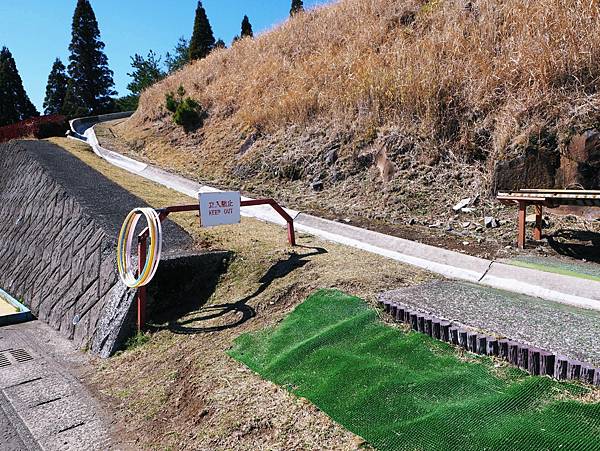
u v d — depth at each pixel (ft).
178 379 12.91
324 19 47.14
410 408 9.07
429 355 10.91
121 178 35.40
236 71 51.60
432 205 23.34
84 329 18.38
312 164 31.12
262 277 17.58
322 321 13.35
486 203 21.95
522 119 21.99
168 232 22.75
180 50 114.93
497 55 26.53
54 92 138.72
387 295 13.92
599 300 13.00
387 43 35.50
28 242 29.35
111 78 133.90
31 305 24.07
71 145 47.37
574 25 22.65
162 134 50.39
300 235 22.44
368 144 28.81
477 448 7.64
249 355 12.84
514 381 9.47
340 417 9.36
